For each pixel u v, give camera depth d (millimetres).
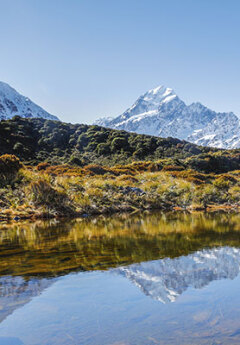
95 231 6566
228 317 2068
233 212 12117
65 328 1968
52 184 13836
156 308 2238
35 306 2314
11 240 5520
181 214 11219
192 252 4082
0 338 1854
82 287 2717
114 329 1940
